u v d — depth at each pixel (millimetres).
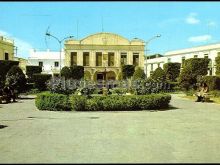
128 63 61750
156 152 8898
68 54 61281
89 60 61531
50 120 15797
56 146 9672
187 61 39750
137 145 9828
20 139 10797
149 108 21094
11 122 15062
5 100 27750
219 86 34812
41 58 72188
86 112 19594
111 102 20359
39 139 10789
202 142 10328
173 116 17547
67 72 49625
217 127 13570
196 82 38750
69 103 20391
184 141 10492
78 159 8109
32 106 23766
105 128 13180
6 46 51031
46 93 22281
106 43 61656
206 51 54906
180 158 8219
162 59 71250
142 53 61750
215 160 8016
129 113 19062
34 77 44031
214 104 25891
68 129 12930
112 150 9148
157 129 12961
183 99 32500
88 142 10273
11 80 32781
